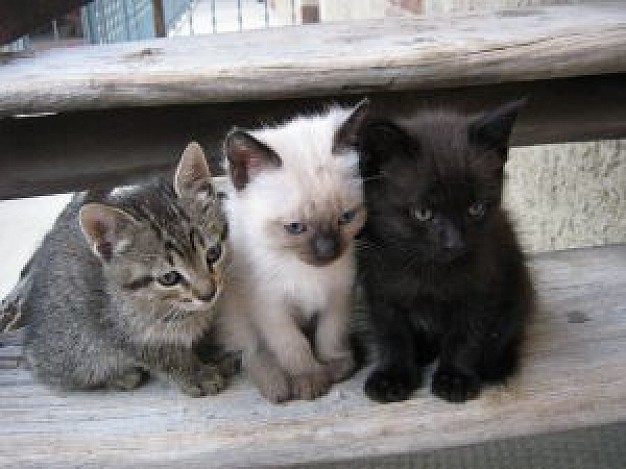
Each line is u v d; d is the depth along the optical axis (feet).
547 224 2.97
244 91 1.98
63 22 4.26
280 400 1.82
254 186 1.84
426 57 1.98
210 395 1.85
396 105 2.23
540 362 1.86
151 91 1.96
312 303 1.87
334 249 1.78
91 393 1.90
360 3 5.06
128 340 1.86
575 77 2.25
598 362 1.85
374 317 1.87
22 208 4.28
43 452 1.75
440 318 1.88
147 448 1.75
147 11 5.33
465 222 1.76
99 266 1.90
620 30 2.02
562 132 2.25
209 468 1.77
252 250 1.83
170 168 2.15
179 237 1.79
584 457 2.46
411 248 1.79
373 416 1.77
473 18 2.27
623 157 2.51
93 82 1.95
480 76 2.01
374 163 1.81
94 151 2.17
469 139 1.81
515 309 1.86
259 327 1.86
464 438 1.78
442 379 1.80
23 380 1.96
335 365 1.89
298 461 1.77
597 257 2.22
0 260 3.72
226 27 6.31
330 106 2.16
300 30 2.29
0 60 2.13
